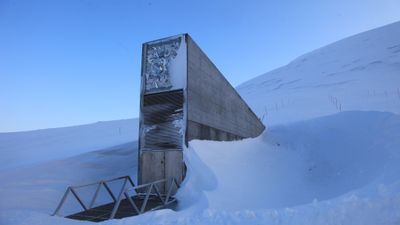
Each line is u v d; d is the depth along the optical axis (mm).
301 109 36344
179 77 9664
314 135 16906
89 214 6504
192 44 10180
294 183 11336
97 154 17250
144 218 5070
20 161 20250
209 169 9422
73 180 12016
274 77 82688
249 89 76688
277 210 4996
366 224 4055
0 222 5059
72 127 45500
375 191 5914
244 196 8914
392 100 31609
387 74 52156
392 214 4266
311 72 73750
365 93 40375
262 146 16031
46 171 13367
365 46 80375
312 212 4660
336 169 12117
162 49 10188
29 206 8562
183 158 9062
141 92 10195
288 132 19000
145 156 9672
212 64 12156
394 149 9664
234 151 12945
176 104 9562
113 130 37719
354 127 15148
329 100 40250
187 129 9289
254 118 19984
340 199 5582
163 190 9102
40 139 35312
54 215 5820
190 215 5113
